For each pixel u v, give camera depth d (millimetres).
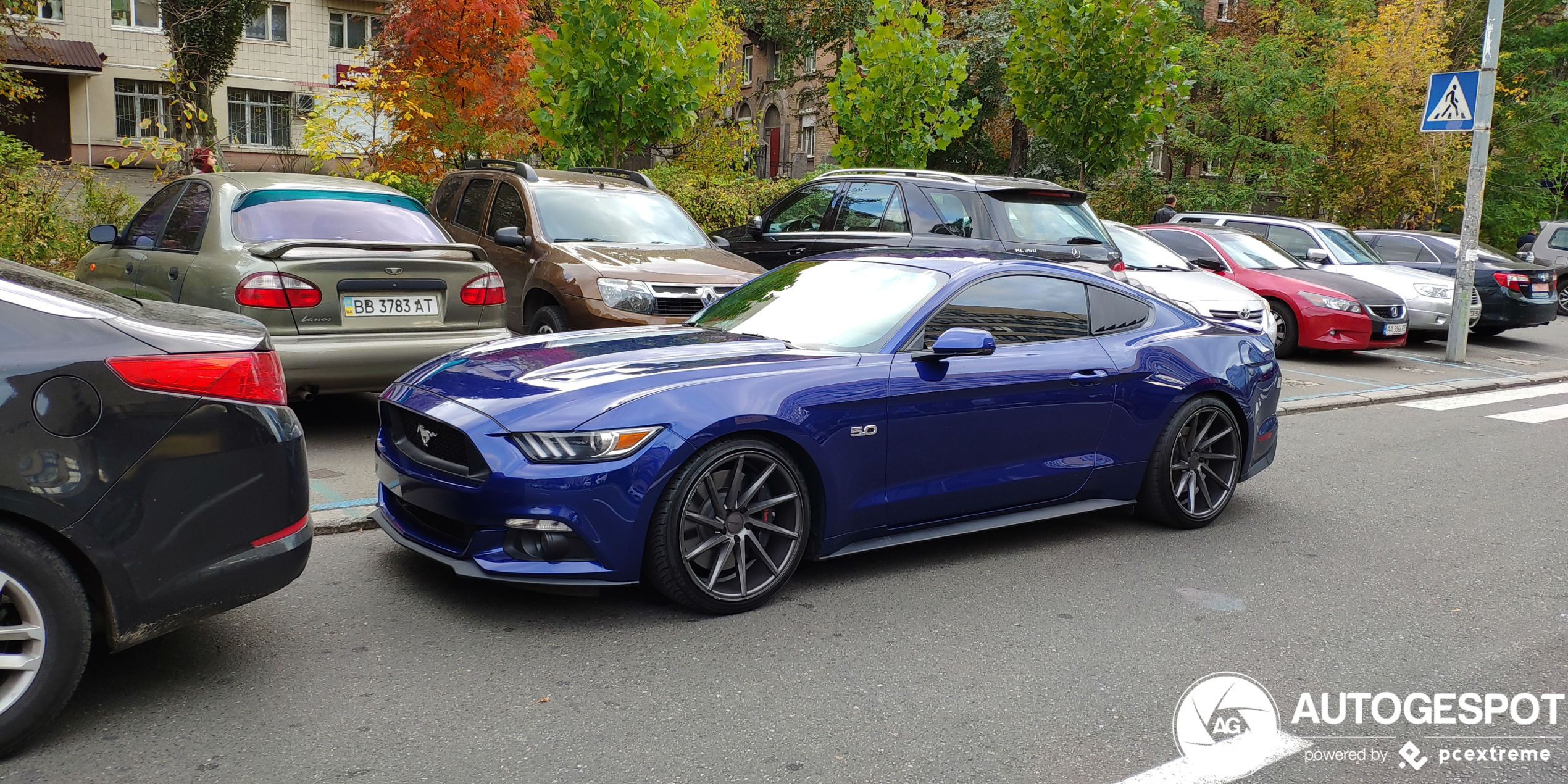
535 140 14031
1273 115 24516
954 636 3998
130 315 3121
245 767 2855
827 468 4293
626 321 7348
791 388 4207
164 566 3043
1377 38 24609
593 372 4133
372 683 3404
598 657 3676
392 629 3844
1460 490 6742
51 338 2898
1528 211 30031
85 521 2889
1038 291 5203
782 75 32688
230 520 3166
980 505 4863
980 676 3645
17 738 2848
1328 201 25656
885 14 14289
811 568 4754
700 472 3959
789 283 5383
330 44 36094
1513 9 30844
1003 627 4121
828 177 10203
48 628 2852
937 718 3312
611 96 11852
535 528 3773
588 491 3770
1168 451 5430
